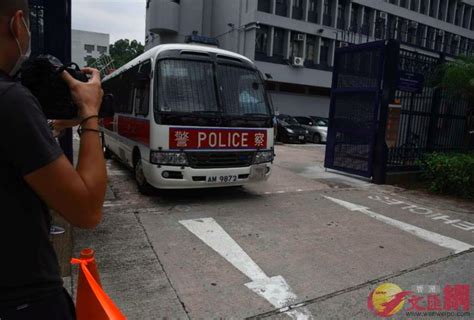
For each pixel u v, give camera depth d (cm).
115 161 1120
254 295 362
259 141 691
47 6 538
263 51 2527
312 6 2680
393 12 3019
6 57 124
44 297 127
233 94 679
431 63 996
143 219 568
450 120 1070
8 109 113
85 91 147
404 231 584
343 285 392
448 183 862
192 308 333
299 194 786
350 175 1038
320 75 2738
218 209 641
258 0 2484
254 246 486
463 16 3556
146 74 674
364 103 967
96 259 422
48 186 119
